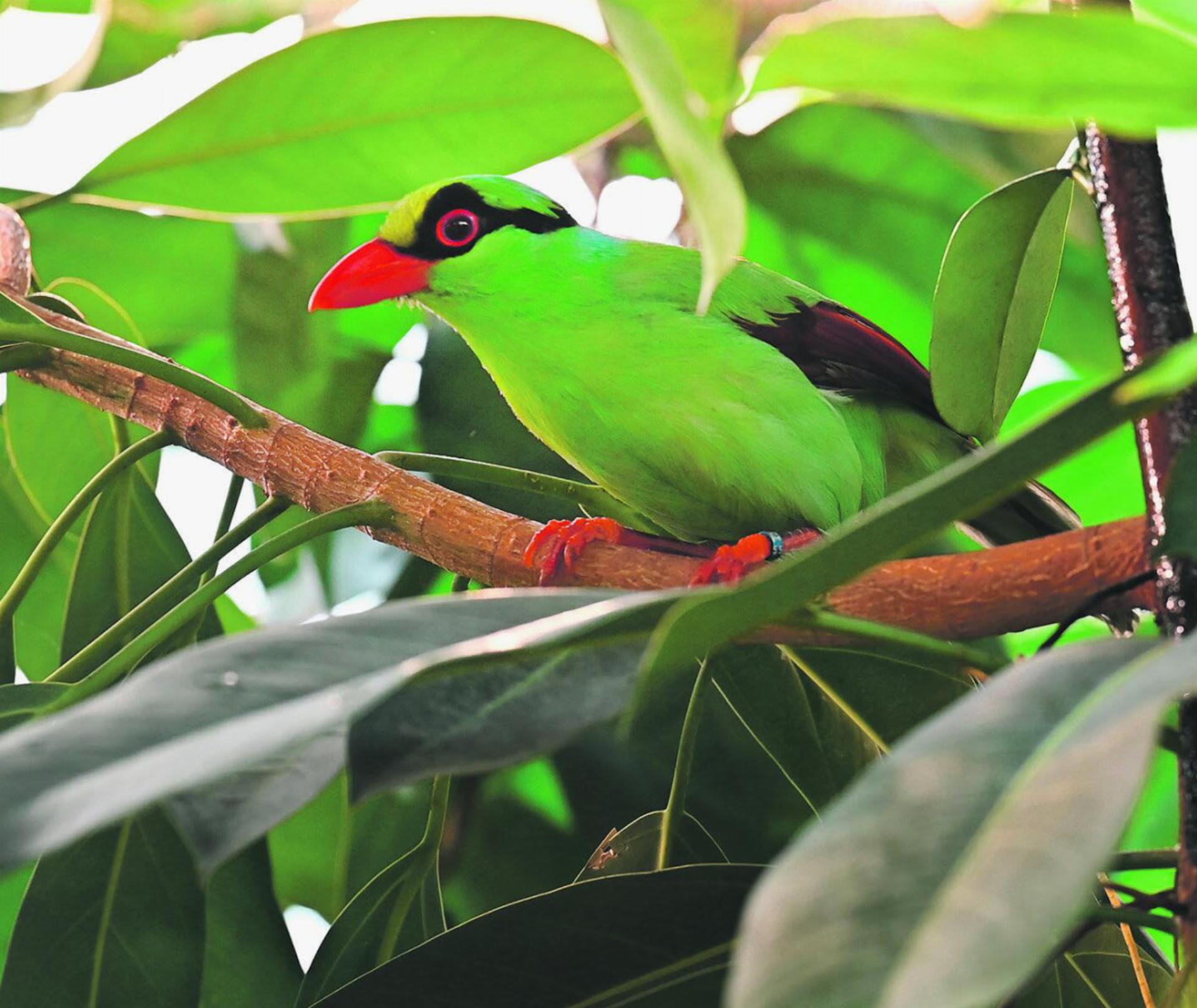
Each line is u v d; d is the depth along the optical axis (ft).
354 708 7.60
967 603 14.17
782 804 21.39
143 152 17.67
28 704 14.57
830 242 27.63
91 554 19.10
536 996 12.24
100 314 21.59
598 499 17.80
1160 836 24.82
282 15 23.03
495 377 23.84
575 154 17.67
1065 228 15.10
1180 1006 10.62
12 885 19.26
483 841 22.52
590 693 10.08
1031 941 5.43
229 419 17.70
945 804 6.36
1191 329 13.56
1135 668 6.88
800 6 20.47
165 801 8.69
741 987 5.66
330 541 24.80
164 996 15.53
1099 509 27.66
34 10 22.30
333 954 16.24
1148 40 6.94
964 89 7.24
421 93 16.92
